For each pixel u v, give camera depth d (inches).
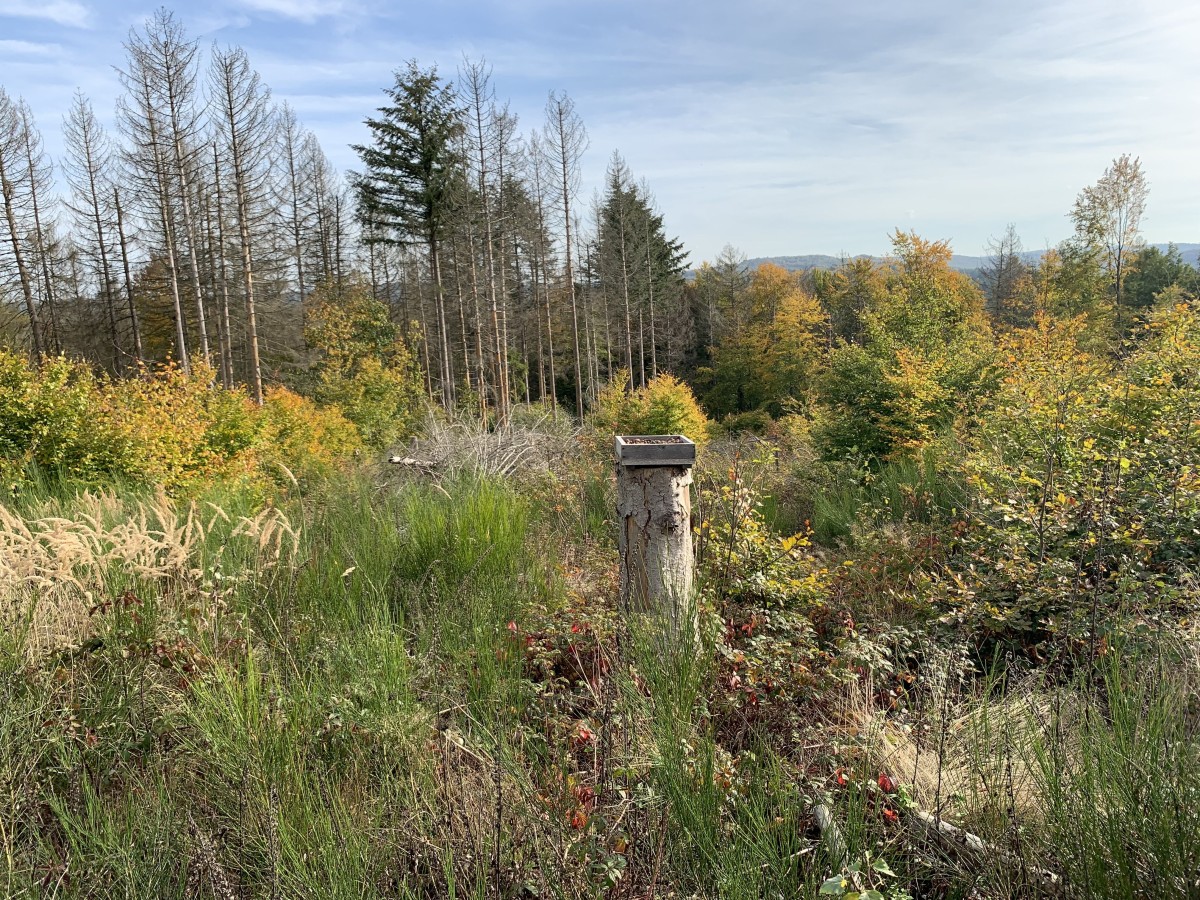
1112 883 74.7
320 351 1387.8
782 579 183.0
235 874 85.5
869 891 69.1
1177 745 82.4
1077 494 183.8
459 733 109.7
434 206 1258.0
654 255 1940.2
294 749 101.4
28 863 83.7
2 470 305.6
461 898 82.0
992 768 97.2
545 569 198.2
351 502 253.0
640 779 99.4
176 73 1047.0
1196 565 159.6
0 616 129.6
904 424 418.9
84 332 1467.8
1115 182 1341.0
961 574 189.0
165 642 131.6
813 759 110.1
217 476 382.0
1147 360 261.1
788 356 1893.5
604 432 586.2
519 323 1771.7
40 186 1306.6
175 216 1178.6
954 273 1704.0
